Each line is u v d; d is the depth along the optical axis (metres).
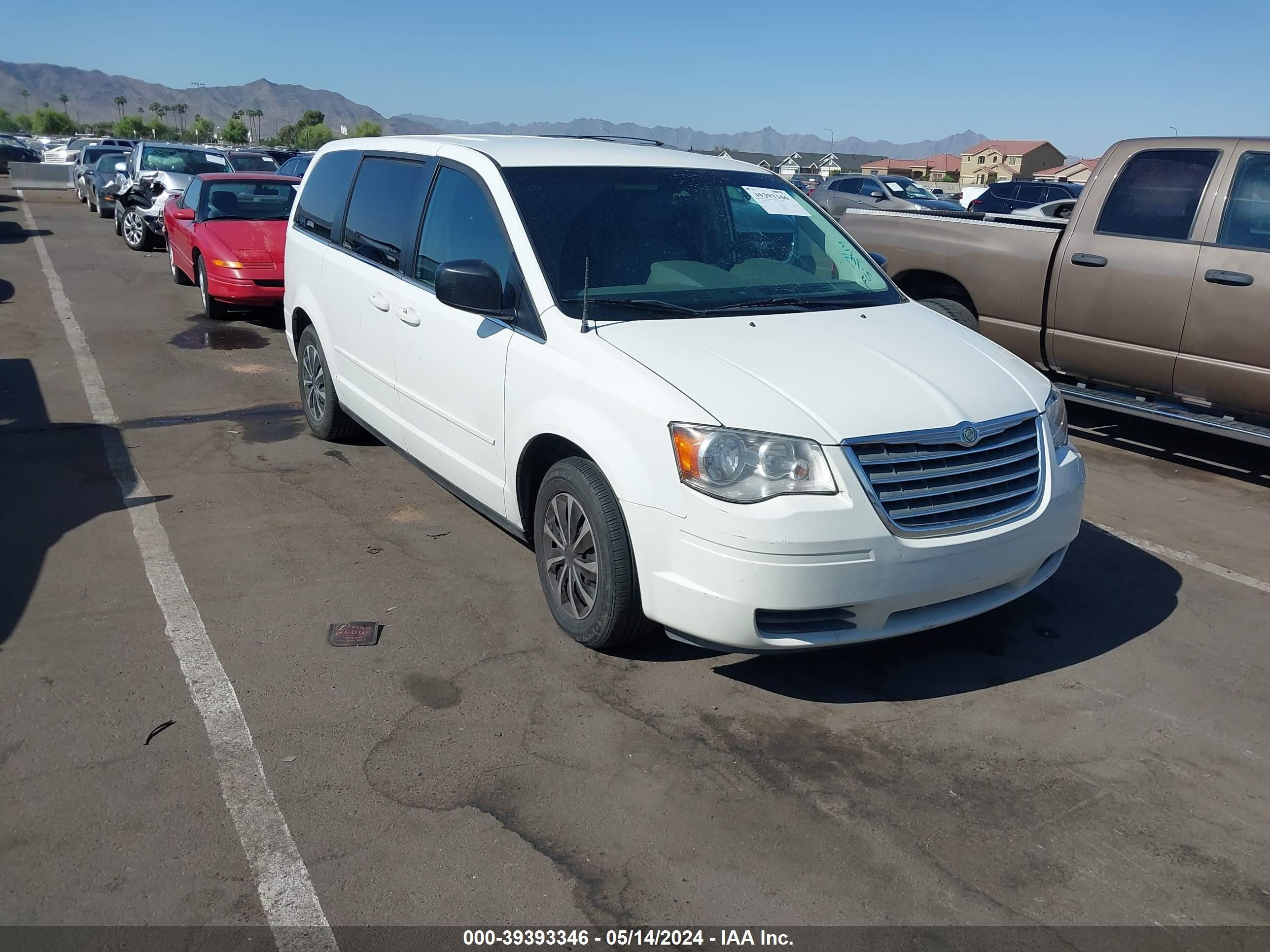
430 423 4.80
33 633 3.89
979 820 2.99
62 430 6.57
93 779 3.04
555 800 3.01
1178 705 3.66
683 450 3.29
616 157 4.68
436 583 4.46
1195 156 6.08
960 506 3.42
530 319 4.00
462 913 2.57
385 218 5.29
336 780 3.07
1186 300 5.99
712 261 4.38
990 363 3.97
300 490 5.58
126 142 29.09
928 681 3.78
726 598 3.25
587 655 3.87
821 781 3.15
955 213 7.70
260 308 10.53
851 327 4.08
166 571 4.48
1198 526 5.46
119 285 12.57
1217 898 2.71
